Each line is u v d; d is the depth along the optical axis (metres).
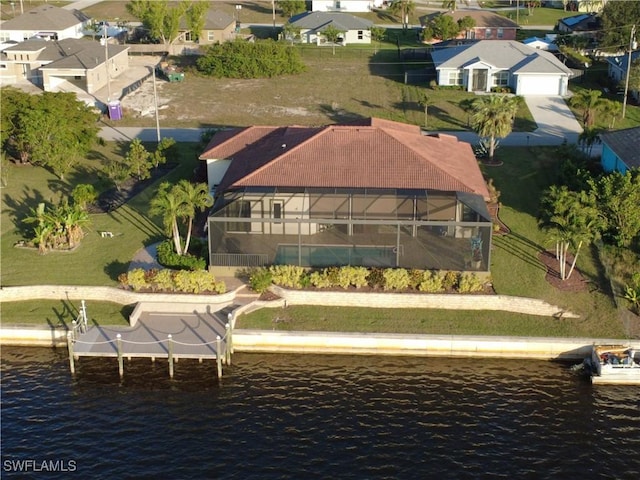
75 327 44.84
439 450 37.47
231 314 45.81
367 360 44.84
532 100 88.44
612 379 42.56
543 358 44.84
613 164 63.25
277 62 102.44
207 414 40.03
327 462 36.62
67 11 126.00
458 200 48.97
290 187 50.34
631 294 47.25
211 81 100.88
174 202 49.34
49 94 69.81
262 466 36.34
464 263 49.41
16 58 99.88
